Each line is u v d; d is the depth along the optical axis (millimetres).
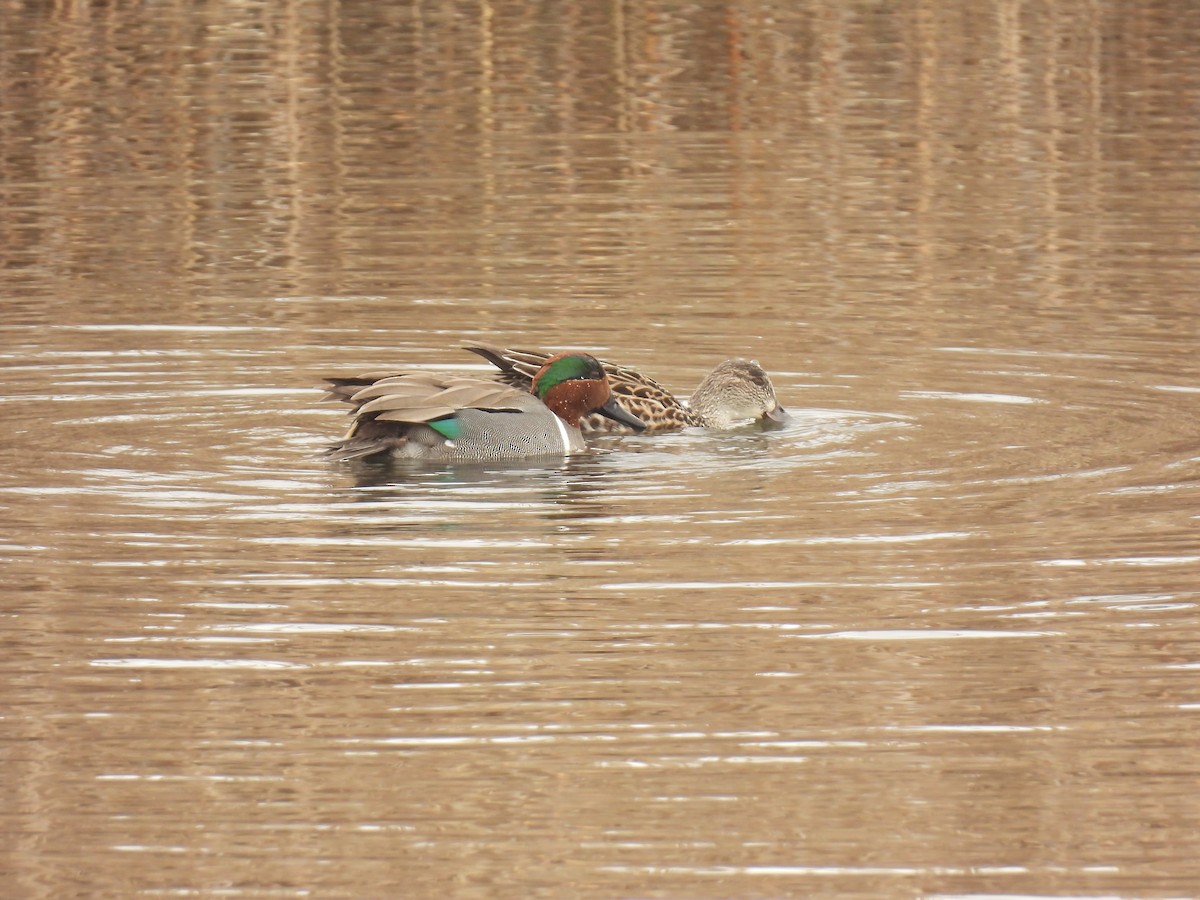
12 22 33250
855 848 8750
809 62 31281
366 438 15078
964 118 28297
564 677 10516
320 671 10617
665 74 30734
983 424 16016
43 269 21562
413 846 8742
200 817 9000
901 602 11648
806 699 10250
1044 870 8539
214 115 28422
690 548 12695
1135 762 9547
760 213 23922
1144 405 16516
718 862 8617
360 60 31500
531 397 15477
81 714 10070
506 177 25641
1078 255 21938
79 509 13484
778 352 18484
